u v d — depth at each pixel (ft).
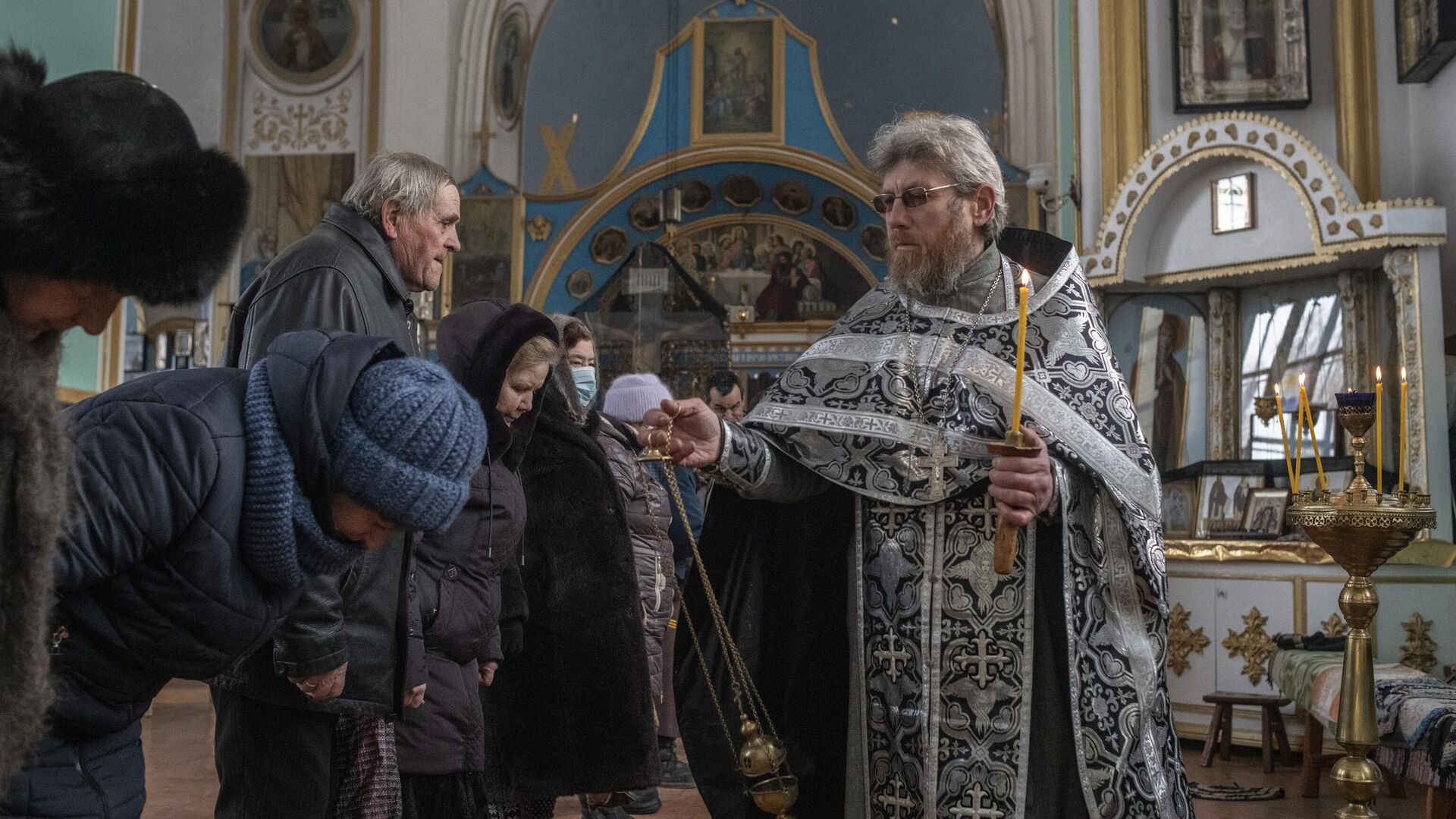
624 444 15.81
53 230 4.86
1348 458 25.12
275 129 52.29
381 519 6.07
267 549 5.93
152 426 5.71
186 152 5.21
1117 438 8.81
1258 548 23.17
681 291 55.31
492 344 10.14
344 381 5.99
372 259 9.74
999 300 9.21
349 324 9.22
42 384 4.76
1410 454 22.94
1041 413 8.71
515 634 11.19
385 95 52.13
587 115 61.21
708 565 9.67
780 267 68.90
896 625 9.04
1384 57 27.89
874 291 9.88
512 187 56.95
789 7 61.41
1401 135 27.73
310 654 7.59
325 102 52.26
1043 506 7.97
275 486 5.88
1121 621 8.74
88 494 5.51
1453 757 14.34
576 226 60.59
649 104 61.77
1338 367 25.48
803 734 9.57
